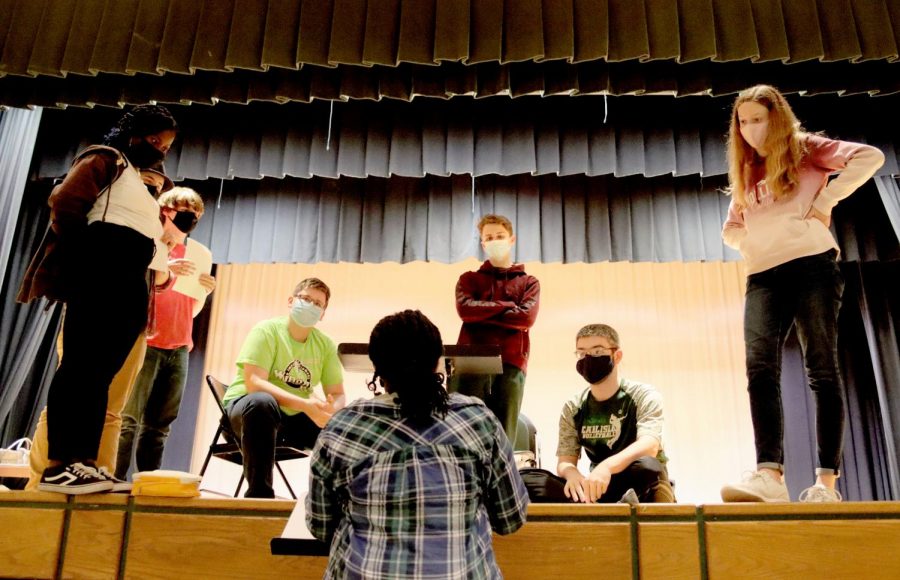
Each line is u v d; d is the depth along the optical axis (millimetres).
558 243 4781
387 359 1348
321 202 4934
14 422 4520
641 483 2164
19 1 3859
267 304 5500
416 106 4668
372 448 1288
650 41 3609
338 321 5422
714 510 1800
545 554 1791
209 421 5148
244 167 4652
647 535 1788
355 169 4566
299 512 1647
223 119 4766
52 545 1843
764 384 2047
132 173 2008
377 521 1232
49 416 1790
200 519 1849
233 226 4949
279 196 4977
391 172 4523
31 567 1827
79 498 1881
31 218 4762
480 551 1257
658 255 4773
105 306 1823
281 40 3691
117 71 3709
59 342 2004
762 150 2162
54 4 3850
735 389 5277
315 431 2670
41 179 4672
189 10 3793
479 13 3684
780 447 1986
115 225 1893
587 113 4629
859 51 3531
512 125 4613
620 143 4586
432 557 1194
